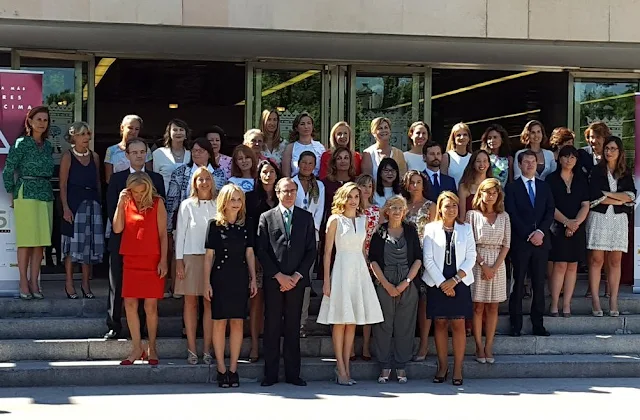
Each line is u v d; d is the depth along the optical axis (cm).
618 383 874
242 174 899
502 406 766
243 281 813
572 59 1178
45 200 922
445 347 861
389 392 814
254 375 855
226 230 812
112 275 862
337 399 780
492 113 1358
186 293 841
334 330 846
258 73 1185
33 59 1103
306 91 1198
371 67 1209
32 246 916
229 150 1425
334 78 1204
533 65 1227
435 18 1056
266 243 827
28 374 822
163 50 1121
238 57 1170
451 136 996
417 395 805
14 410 727
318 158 982
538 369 899
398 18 1050
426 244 850
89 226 937
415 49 1111
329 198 910
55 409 731
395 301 855
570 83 1254
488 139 984
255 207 870
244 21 1020
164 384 838
